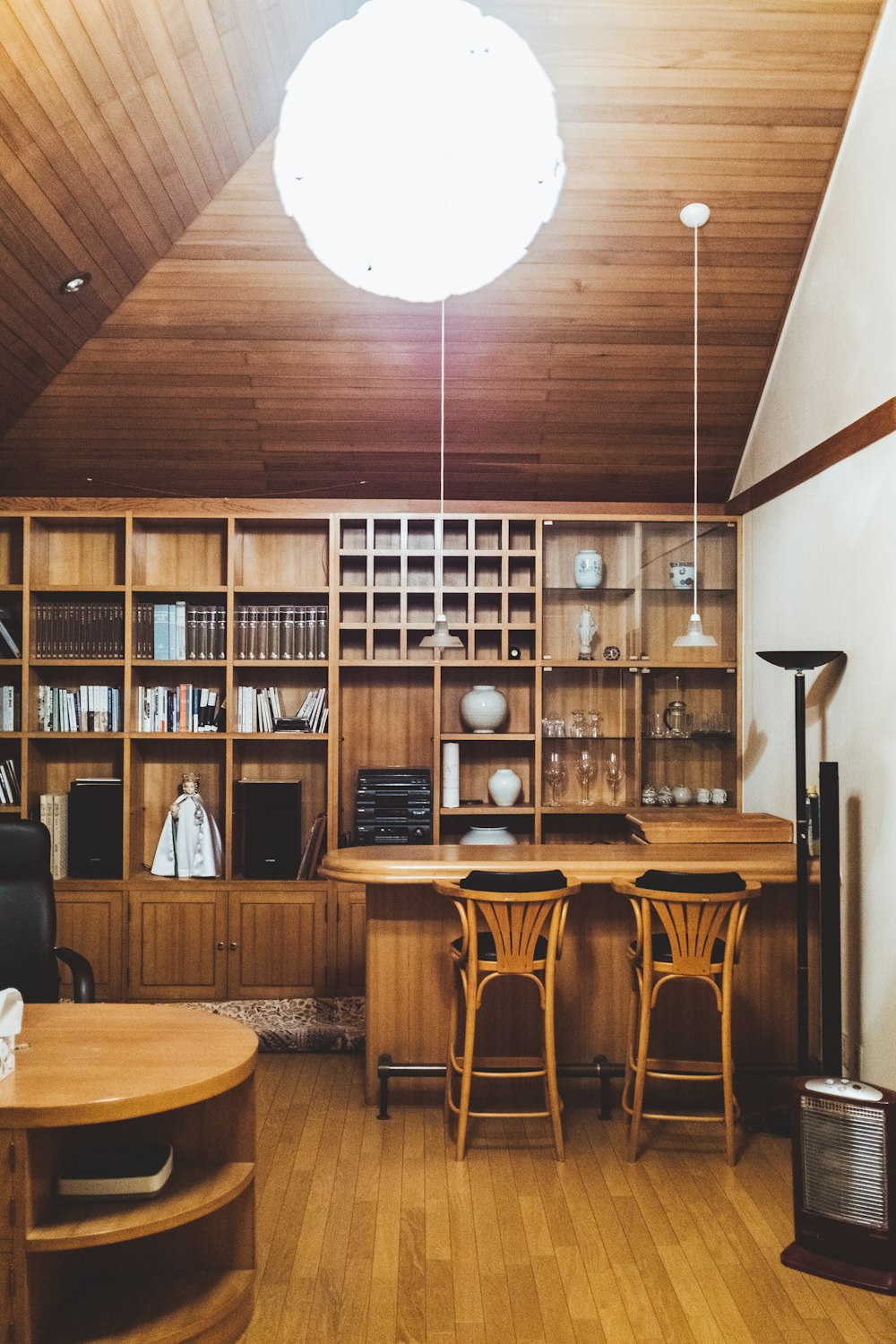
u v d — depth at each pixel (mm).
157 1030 2658
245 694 5352
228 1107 2580
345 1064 4488
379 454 5387
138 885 5137
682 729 5457
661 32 3811
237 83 3764
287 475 5504
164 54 3375
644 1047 3482
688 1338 2451
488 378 5004
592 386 5062
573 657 5520
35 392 4934
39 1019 2768
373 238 4461
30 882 3355
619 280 4605
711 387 5086
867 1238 2721
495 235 4465
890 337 3645
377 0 3953
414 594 5680
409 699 5613
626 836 5547
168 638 5324
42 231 3828
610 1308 2566
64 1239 2176
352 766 5594
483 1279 2701
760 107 4016
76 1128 2562
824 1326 2512
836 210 4168
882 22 3756
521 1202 3150
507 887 3375
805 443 4520
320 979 5129
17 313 4246
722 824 4320
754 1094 4031
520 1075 3488
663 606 5426
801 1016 3768
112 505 5363
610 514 5355
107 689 5332
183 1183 2453
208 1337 2359
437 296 4613
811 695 4379
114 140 3586
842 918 4004
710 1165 3449
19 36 2932
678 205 4336
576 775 5523
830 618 4180
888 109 3691
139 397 5020
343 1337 2438
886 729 3629
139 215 4066
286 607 5352
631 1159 3459
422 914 3980
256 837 5211
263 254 4441
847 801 3967
